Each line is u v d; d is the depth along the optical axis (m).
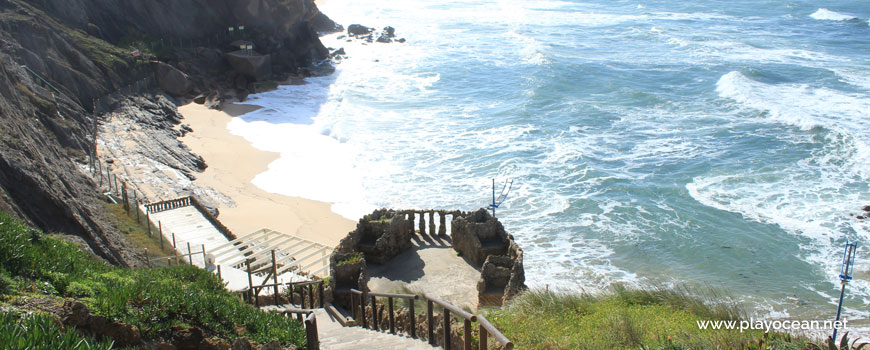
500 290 22.66
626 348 12.58
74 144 42.69
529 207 40.06
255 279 25.62
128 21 71.56
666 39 94.69
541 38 98.25
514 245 24.66
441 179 44.75
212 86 69.00
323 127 56.94
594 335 13.45
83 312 8.91
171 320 10.14
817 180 42.41
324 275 27.50
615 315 14.27
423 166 47.41
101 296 10.02
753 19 110.44
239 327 11.09
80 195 31.55
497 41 97.75
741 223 37.22
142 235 30.77
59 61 53.53
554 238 36.09
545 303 16.14
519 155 48.84
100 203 33.00
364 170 46.75
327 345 13.10
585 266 32.91
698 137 51.81
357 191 42.88
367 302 21.97
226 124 58.50
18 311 8.08
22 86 43.41
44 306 8.90
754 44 88.62
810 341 10.46
